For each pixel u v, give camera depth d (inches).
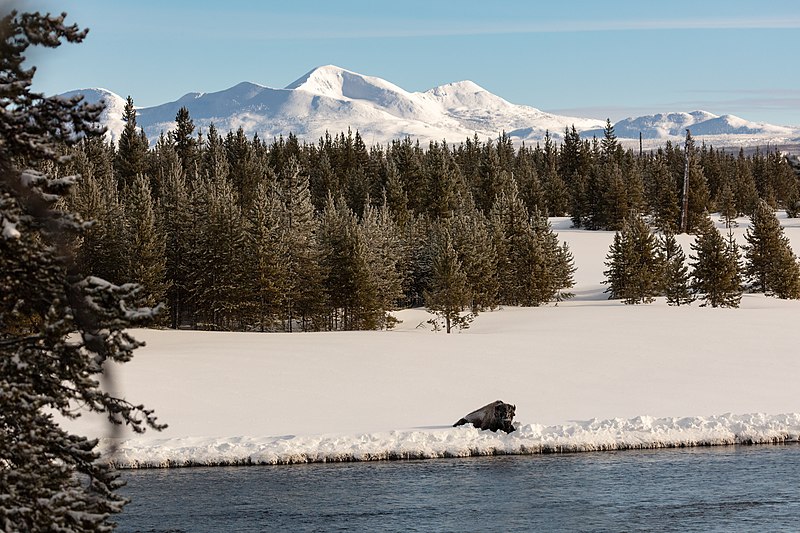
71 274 681.0
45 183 663.8
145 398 2518.5
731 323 4136.3
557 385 2775.6
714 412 2375.7
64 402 717.9
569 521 1466.5
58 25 677.3
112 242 5098.4
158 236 5270.7
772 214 6210.6
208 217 5472.4
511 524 1450.5
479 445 1984.5
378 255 5492.1
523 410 2413.9
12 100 681.6
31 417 692.7
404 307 6304.1
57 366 704.4
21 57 677.9
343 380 2844.5
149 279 4945.9
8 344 697.0
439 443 1985.7
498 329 4473.4
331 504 1569.9
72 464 730.2
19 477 673.6
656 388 2711.6
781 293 5802.2
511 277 5940.0
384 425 2226.9
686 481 1713.8
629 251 5925.2
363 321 5319.9
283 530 1423.5
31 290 692.1
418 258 6294.3
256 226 5246.1
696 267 5472.4
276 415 2345.0
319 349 3484.3
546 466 1851.6
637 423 2158.0
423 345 3595.0
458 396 2610.7
